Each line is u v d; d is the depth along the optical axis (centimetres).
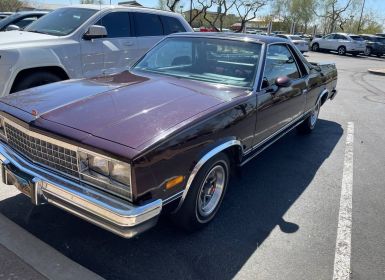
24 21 888
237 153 333
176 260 274
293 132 626
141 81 351
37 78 535
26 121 267
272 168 461
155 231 307
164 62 412
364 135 630
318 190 407
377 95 1055
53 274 250
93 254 276
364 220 349
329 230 328
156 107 283
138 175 225
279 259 283
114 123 254
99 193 236
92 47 595
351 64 2152
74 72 574
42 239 289
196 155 269
